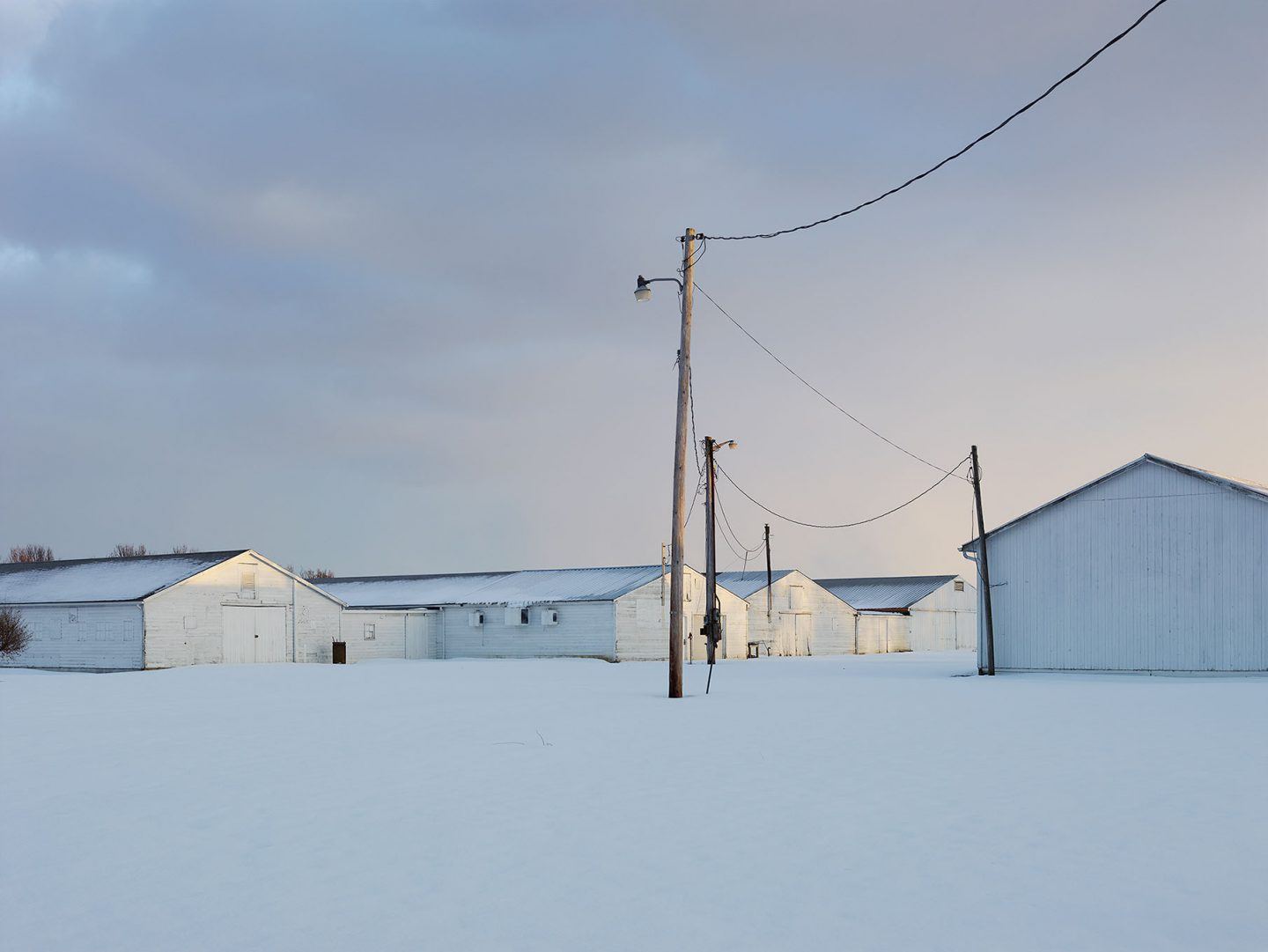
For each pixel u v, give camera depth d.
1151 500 28.69
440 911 5.43
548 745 12.06
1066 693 20.52
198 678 29.45
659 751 11.38
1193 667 27.73
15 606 41.38
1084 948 4.72
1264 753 10.74
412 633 49.28
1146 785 8.81
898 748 11.48
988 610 30.56
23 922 5.36
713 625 25.48
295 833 7.32
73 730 14.52
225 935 5.10
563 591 49.34
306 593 43.88
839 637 62.06
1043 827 7.16
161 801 8.66
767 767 10.06
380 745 12.31
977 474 31.27
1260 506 27.06
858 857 6.41
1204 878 5.83
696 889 5.73
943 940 4.85
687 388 22.64
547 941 4.92
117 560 45.31
